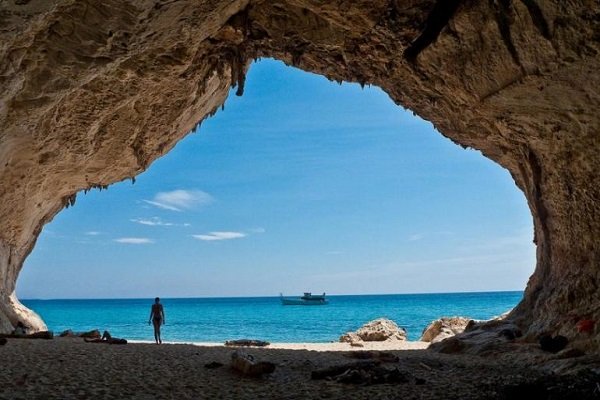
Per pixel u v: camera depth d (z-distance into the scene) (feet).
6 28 29.81
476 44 39.78
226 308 396.98
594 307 41.24
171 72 47.29
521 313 57.21
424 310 304.09
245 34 47.11
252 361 33.42
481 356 46.83
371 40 46.01
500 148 57.98
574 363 34.60
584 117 39.83
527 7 34.50
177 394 26.14
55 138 52.70
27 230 70.49
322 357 45.44
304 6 42.27
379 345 68.54
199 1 36.86
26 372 29.04
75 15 33.81
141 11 34.19
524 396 25.71
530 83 39.06
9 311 66.69
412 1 40.06
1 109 39.68
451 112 53.93
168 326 179.93
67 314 317.01
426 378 33.27
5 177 54.08
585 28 32.81
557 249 50.88
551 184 49.34
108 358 36.96
